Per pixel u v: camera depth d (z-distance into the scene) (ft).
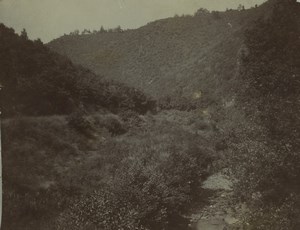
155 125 63.10
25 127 37.40
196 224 24.99
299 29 61.77
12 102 43.27
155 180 25.75
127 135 53.36
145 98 77.20
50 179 29.12
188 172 31.40
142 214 21.89
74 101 54.13
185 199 27.32
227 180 33.17
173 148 39.34
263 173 27.55
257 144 31.83
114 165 33.58
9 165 28.37
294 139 31.71
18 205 22.53
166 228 23.73
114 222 20.07
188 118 70.54
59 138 40.04
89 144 43.42
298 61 54.85
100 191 23.59
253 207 25.62
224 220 25.41
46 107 47.39
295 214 23.57
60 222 20.01
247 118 49.49
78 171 31.76
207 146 44.37
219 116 64.90
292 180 27.84
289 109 40.32
